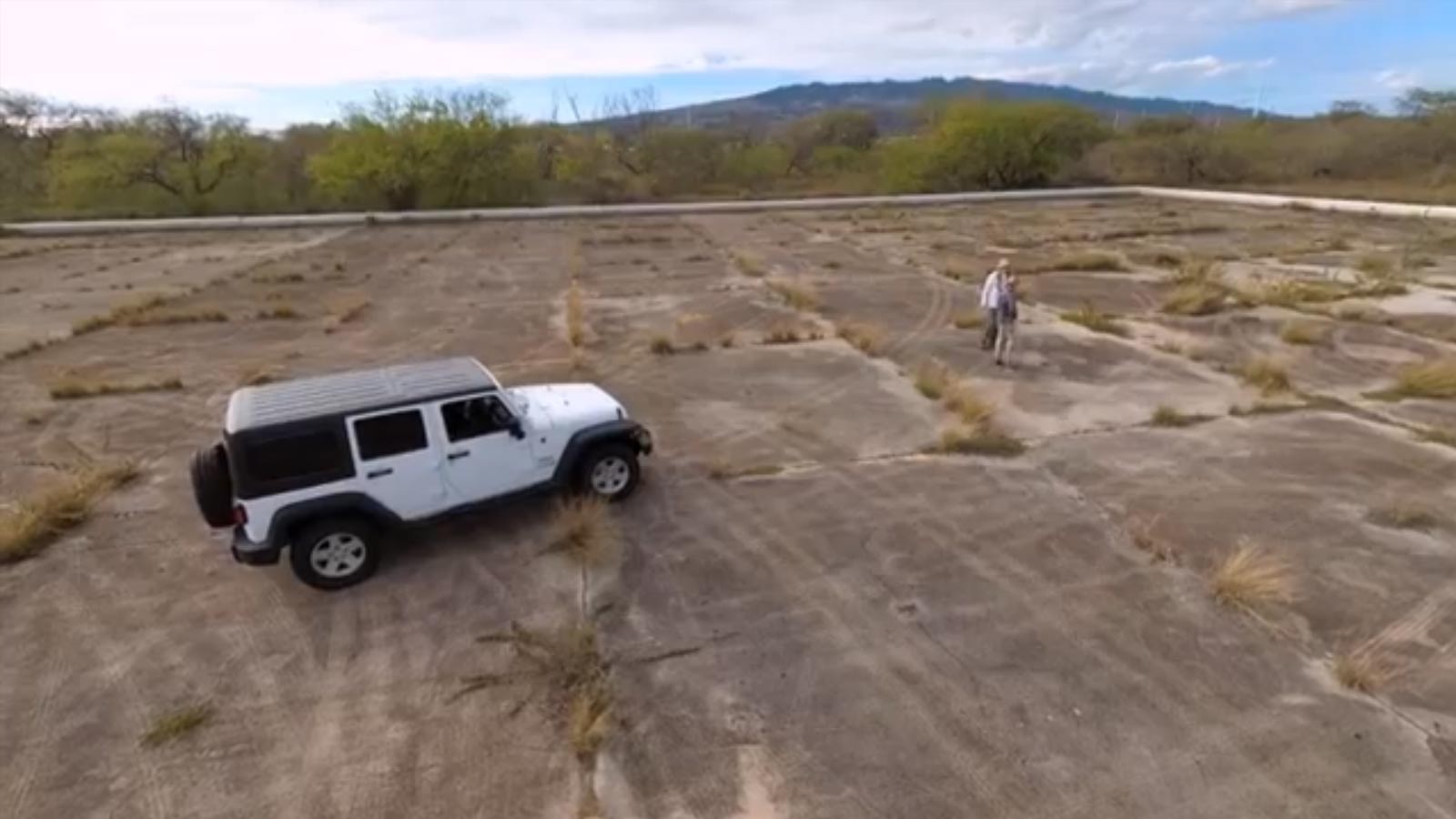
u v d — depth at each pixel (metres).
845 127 67.88
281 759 4.63
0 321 17.70
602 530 7.09
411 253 28.31
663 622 5.89
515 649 5.57
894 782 4.37
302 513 6.03
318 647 5.67
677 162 56.03
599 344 14.70
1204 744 4.57
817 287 19.78
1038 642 5.57
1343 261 21.55
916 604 6.07
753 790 4.34
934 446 9.33
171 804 4.34
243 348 14.99
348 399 6.35
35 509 7.66
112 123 46.22
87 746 4.77
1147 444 9.20
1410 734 4.60
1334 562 6.48
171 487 8.67
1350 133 49.66
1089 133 53.34
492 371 12.99
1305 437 9.28
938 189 53.12
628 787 4.38
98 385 12.32
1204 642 5.52
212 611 6.19
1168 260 22.05
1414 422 9.70
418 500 6.51
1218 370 12.09
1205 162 50.69
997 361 12.77
